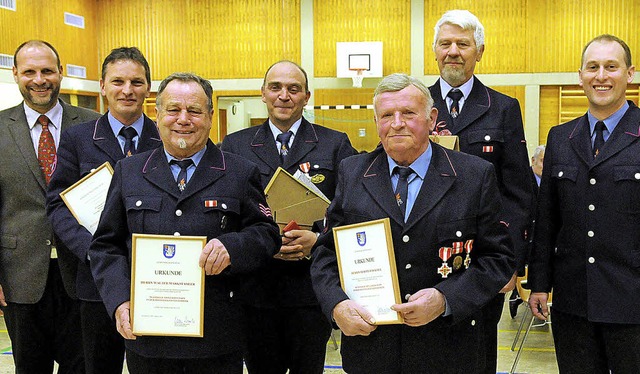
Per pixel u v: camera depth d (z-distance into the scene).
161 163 2.23
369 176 2.11
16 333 3.00
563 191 2.58
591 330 2.52
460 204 2.01
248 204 2.26
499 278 2.02
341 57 10.61
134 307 2.07
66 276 2.81
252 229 2.23
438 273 1.99
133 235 2.07
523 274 2.69
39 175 2.95
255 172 2.33
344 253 2.00
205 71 11.11
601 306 2.43
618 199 2.41
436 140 2.49
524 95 10.31
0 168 2.93
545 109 10.32
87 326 2.66
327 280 2.07
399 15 10.55
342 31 10.71
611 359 2.48
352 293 1.99
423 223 2.00
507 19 10.27
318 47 10.79
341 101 10.80
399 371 2.03
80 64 10.77
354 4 10.66
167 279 2.07
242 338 2.26
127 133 2.79
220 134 11.27
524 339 4.29
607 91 2.46
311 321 2.88
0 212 2.98
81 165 2.71
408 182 2.08
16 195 2.94
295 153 2.99
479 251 2.09
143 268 2.07
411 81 2.01
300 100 2.99
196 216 2.17
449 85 2.83
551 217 2.67
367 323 1.93
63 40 10.31
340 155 3.03
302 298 2.86
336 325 2.13
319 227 2.80
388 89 2.00
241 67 11.02
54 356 3.08
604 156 2.45
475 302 1.96
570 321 2.58
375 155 2.16
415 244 2.00
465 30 2.73
